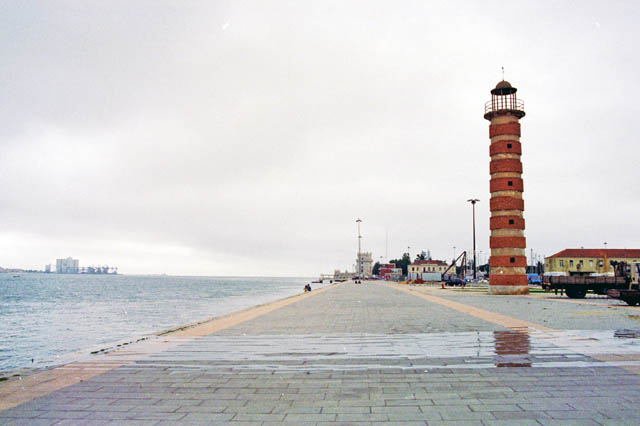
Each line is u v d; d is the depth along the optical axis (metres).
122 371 9.11
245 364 9.76
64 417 6.21
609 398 6.93
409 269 169.25
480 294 46.38
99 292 108.19
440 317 20.11
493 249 46.22
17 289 123.88
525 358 10.20
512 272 44.97
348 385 7.88
